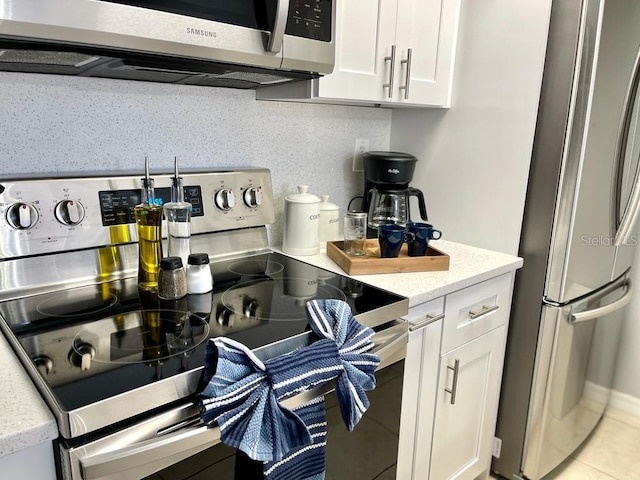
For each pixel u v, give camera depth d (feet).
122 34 2.77
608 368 6.57
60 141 3.78
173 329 2.99
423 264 4.48
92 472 2.10
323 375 2.78
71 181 3.58
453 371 4.60
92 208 3.69
